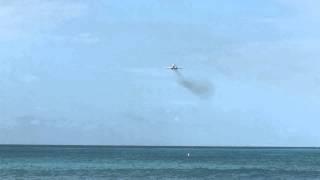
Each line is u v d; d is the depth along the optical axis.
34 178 193.88
